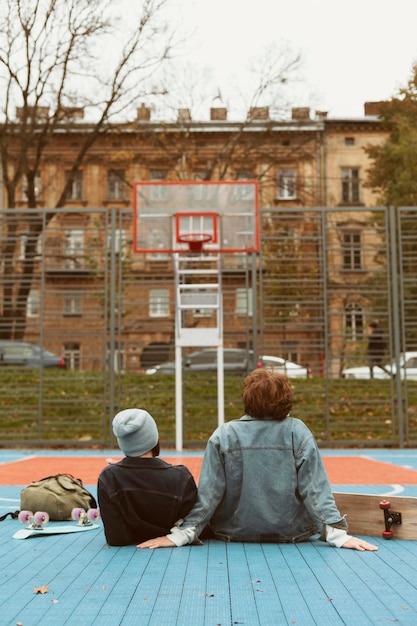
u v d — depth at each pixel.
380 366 14.78
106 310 14.19
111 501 4.34
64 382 15.43
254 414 4.43
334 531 4.29
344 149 37.69
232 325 24.81
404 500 4.58
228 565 3.86
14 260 14.47
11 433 14.56
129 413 4.35
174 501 4.34
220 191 12.52
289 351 14.17
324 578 3.58
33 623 2.90
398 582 3.50
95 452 13.19
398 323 14.07
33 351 18.89
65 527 5.04
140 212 12.53
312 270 18.22
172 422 14.58
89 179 35.53
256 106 27.69
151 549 4.29
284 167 36.56
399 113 30.97
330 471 9.52
